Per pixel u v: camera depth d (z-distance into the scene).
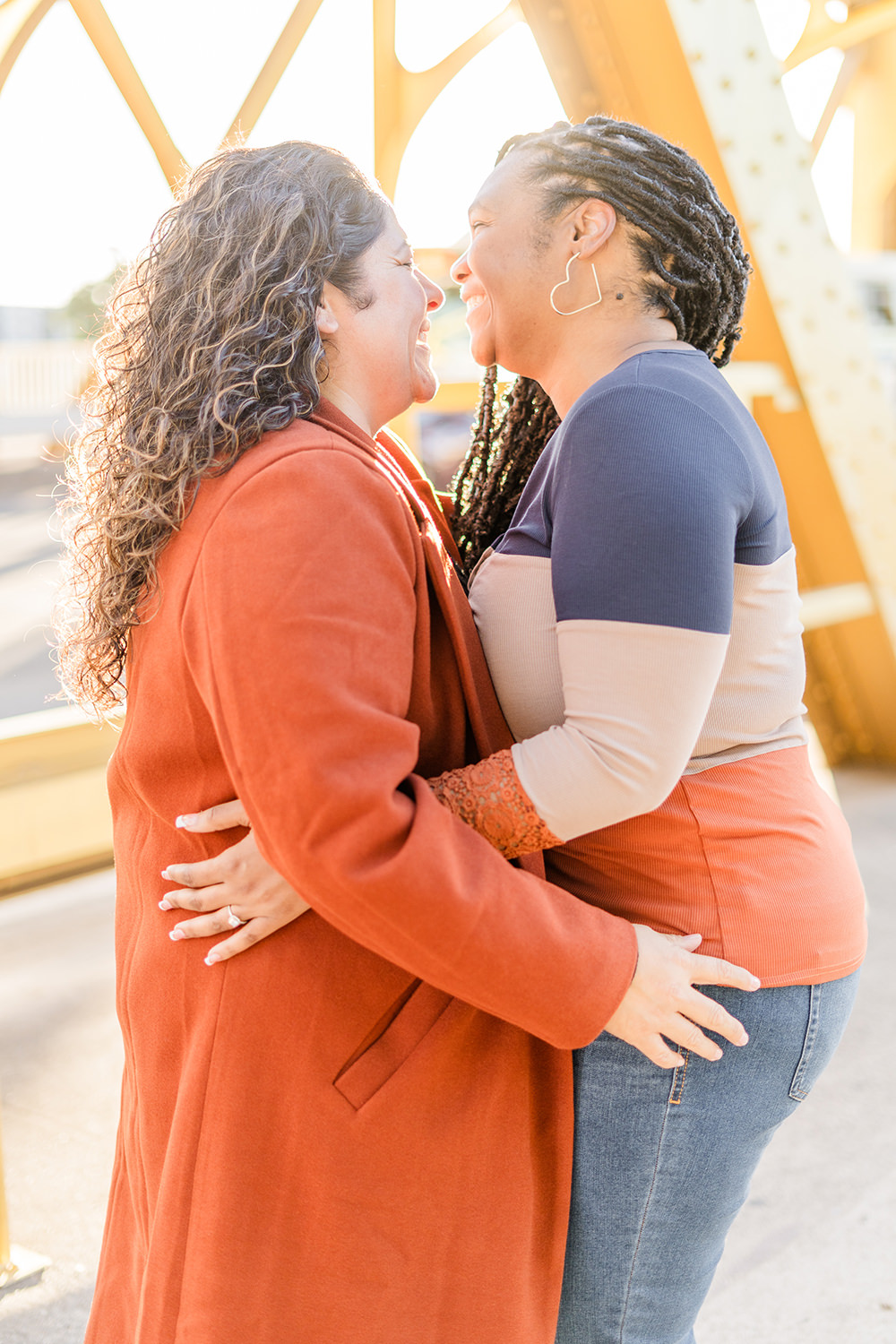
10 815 3.39
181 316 1.11
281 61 3.22
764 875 1.17
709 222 1.25
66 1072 2.59
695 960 1.11
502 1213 1.15
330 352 1.18
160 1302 1.11
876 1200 2.17
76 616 1.29
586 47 3.91
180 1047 1.16
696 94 3.92
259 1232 1.09
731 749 1.21
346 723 0.96
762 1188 2.21
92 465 1.22
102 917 3.41
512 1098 1.15
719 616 1.05
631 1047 1.17
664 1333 1.28
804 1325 1.85
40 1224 2.09
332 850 0.95
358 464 1.07
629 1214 1.21
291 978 1.10
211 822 1.11
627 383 1.10
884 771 4.89
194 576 1.05
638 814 1.07
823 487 4.64
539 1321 1.19
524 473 1.55
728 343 1.38
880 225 10.30
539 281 1.28
